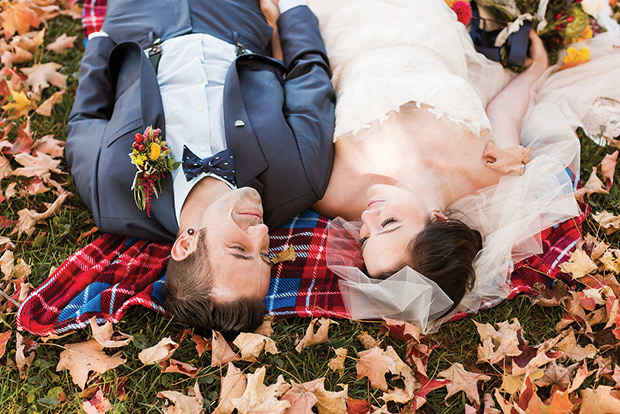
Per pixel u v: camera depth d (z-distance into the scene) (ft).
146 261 8.31
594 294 7.75
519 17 9.86
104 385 7.24
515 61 9.92
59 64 10.82
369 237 7.77
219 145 8.04
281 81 9.11
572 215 8.28
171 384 7.27
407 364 7.49
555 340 7.49
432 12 9.52
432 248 7.41
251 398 6.72
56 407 7.07
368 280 7.64
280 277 8.36
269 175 8.00
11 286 8.05
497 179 8.46
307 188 8.15
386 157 8.30
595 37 10.39
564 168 8.80
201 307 7.16
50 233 8.69
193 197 7.79
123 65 9.00
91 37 9.59
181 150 7.99
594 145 9.72
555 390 7.13
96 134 8.51
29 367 7.32
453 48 9.32
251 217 7.42
